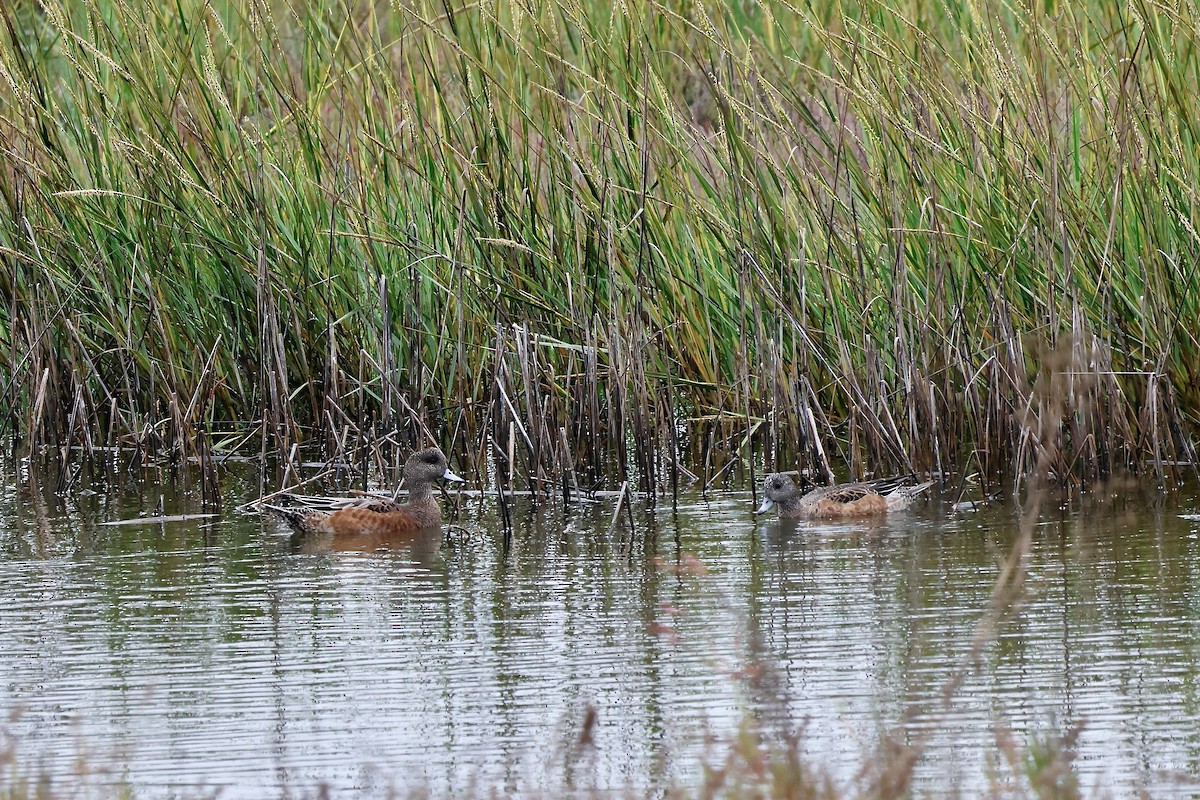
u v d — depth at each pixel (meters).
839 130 16.34
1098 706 9.75
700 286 17.58
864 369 17.36
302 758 9.34
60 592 13.16
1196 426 16.88
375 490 17.03
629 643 11.38
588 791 8.72
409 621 12.12
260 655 11.33
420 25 17.34
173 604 12.74
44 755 9.48
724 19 17.58
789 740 8.53
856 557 13.80
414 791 8.59
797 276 17.31
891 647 11.05
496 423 16.64
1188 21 16.08
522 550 14.44
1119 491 15.82
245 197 17.41
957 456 16.86
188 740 9.66
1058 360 13.41
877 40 16.86
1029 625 11.46
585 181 17.81
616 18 17.72
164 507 16.45
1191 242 16.39
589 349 16.59
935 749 9.14
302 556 14.38
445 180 17.28
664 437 17.53
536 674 10.75
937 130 16.83
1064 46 17.31
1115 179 15.57
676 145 17.28
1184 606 11.75
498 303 17.17
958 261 17.06
